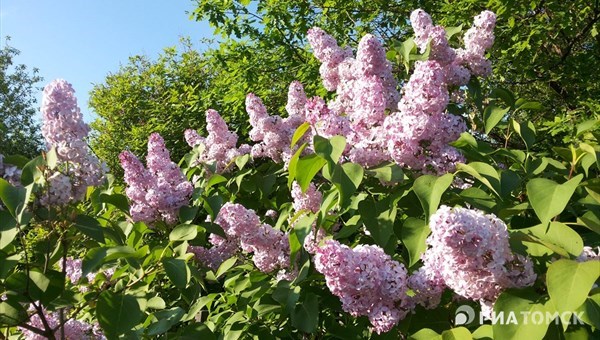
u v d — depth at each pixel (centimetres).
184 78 465
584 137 89
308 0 296
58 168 68
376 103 78
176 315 79
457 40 113
